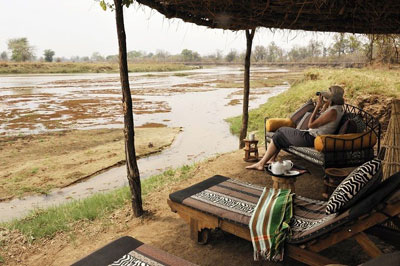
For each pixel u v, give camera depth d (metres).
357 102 10.23
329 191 4.58
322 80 15.70
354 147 4.69
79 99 25.62
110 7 4.03
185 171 6.78
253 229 2.92
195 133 12.85
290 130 5.50
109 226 4.38
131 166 4.44
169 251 3.58
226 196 3.55
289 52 107.50
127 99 4.25
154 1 4.03
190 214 3.55
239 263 3.28
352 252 3.31
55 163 8.98
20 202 6.63
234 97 25.56
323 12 4.11
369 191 2.47
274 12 4.44
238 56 147.12
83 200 5.85
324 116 4.91
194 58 163.50
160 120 16.14
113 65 106.94
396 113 3.68
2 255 3.79
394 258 1.64
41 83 45.09
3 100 25.03
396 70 15.11
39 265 3.59
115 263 2.40
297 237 2.73
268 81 42.12
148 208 4.83
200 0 3.91
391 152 3.70
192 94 28.28
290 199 3.20
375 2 3.85
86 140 11.84
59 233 4.31
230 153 7.81
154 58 168.50
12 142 11.59
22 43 131.75
